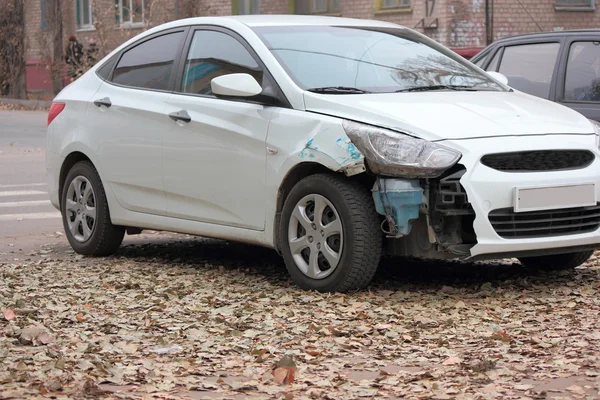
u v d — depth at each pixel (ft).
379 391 15.94
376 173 22.77
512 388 15.97
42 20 142.31
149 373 16.88
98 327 20.76
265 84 25.58
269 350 18.62
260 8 112.16
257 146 25.25
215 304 23.21
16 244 34.32
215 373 17.19
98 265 29.32
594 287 24.93
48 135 32.42
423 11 92.68
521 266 28.25
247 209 25.76
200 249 32.19
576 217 23.68
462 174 22.54
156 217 28.58
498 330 20.15
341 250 23.41
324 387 16.25
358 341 19.48
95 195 30.48
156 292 24.68
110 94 30.25
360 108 23.72
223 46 27.37
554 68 34.63
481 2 91.56
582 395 15.49
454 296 23.80
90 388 15.62
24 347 18.72
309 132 23.99
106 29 123.13
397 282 25.57
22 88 132.46
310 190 23.98
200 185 26.96
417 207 22.76
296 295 23.93
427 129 22.95
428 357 18.28
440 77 27.02
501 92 27.12
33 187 51.67
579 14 94.94
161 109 28.09
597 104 33.09
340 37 27.30
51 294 24.40
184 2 116.26
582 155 23.90
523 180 22.79
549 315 21.63
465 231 23.03
